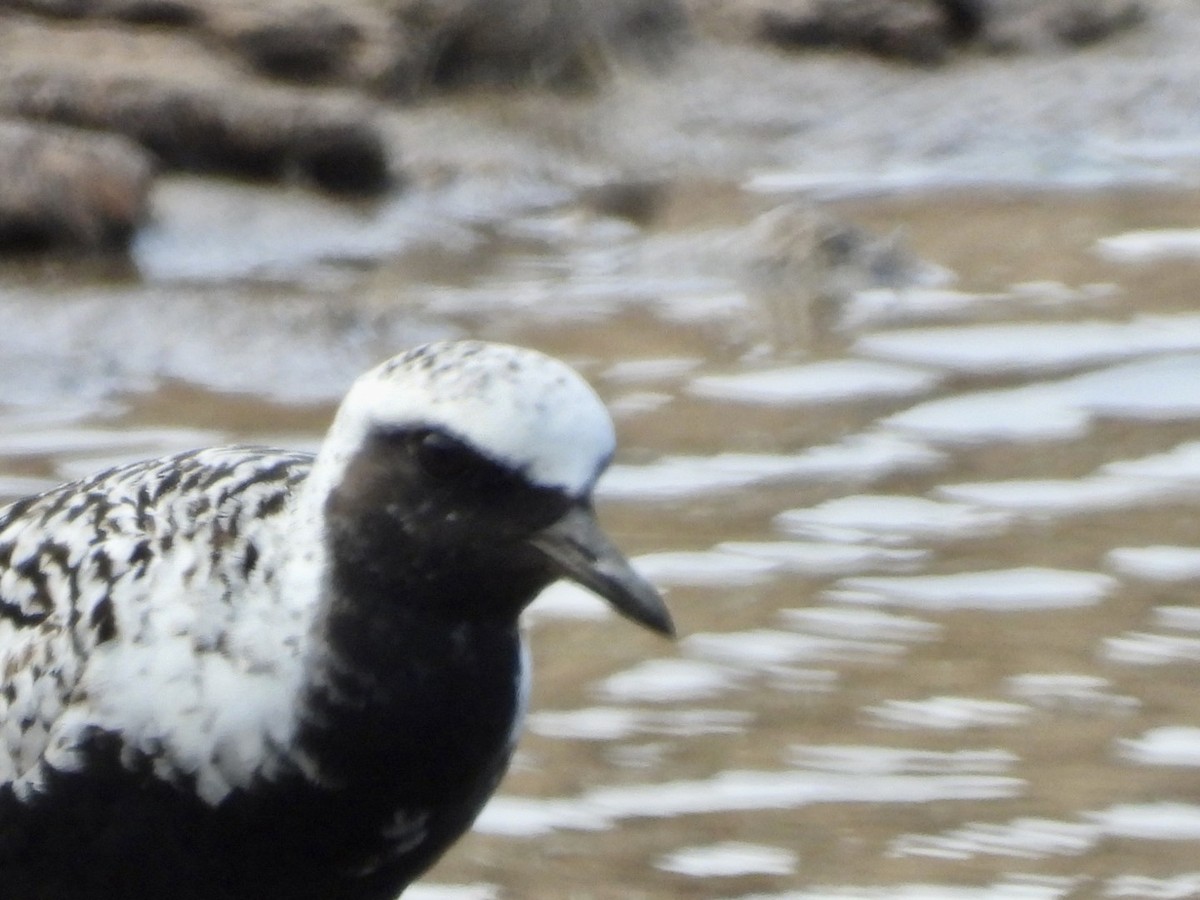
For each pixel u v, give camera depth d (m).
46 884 8.80
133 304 16.33
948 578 12.88
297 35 20.86
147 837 8.59
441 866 10.55
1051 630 12.37
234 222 18.27
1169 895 10.28
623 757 11.33
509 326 16.42
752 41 22.42
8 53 19.97
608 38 21.62
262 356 15.62
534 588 8.54
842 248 17.59
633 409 14.98
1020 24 22.97
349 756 8.55
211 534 8.59
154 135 19.12
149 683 8.47
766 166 20.48
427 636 8.53
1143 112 21.55
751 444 14.45
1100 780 11.13
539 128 20.73
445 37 21.30
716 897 10.30
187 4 20.88
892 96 21.81
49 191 17.39
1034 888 10.34
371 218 18.80
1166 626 12.38
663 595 12.66
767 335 16.31
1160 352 15.80
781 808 10.94
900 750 11.38
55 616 8.65
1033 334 16.22
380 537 8.41
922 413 14.91
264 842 8.61
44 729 8.59
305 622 8.46
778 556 13.09
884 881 10.40
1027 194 19.69
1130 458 14.25
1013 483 13.94
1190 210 19.12
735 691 11.86
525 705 8.88
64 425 14.68
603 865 10.54
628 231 18.75
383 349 15.88
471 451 8.25
